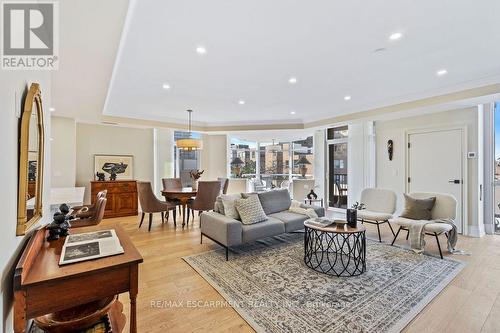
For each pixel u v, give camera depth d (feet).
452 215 11.39
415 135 16.29
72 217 6.75
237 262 9.90
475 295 7.41
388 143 17.65
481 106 13.85
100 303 4.96
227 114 19.08
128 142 20.97
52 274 3.65
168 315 6.50
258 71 10.65
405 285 8.00
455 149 14.60
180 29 7.34
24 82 4.57
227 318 6.39
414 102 14.12
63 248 4.64
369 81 11.96
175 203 16.44
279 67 10.24
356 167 19.69
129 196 19.21
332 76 11.33
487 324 6.10
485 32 7.69
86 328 4.58
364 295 7.39
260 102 15.67
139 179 21.44
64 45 7.28
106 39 6.99
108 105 15.94
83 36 6.82
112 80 10.57
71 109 14.79
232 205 11.86
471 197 14.06
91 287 3.88
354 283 8.13
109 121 17.54
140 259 4.25
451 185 14.74
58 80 10.07
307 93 13.88
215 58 9.33
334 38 7.98
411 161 16.48
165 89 12.87
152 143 22.07
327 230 9.02
